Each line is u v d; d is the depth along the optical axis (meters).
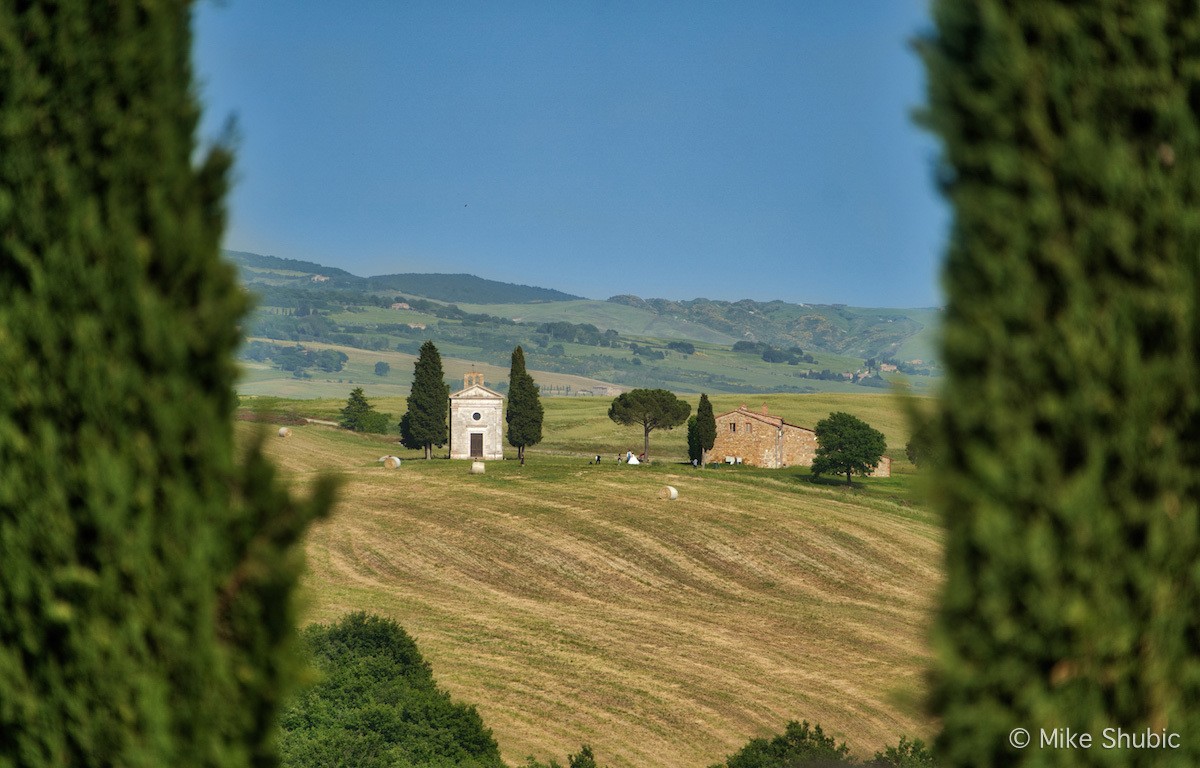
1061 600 22.33
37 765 25.42
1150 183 23.22
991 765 22.67
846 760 109.50
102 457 25.17
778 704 161.62
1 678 25.52
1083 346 22.77
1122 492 22.66
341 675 122.31
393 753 110.31
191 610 24.97
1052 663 22.44
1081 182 23.20
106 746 25.00
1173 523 22.84
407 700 121.50
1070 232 23.17
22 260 25.61
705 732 150.00
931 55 24.62
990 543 22.66
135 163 25.50
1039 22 23.69
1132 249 23.02
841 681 173.88
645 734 148.25
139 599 25.03
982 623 22.81
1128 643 22.48
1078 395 22.69
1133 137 23.44
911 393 24.08
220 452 25.34
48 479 25.36
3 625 25.56
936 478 23.53
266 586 25.28
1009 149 23.56
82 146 25.58
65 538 25.27
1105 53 23.58
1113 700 22.53
